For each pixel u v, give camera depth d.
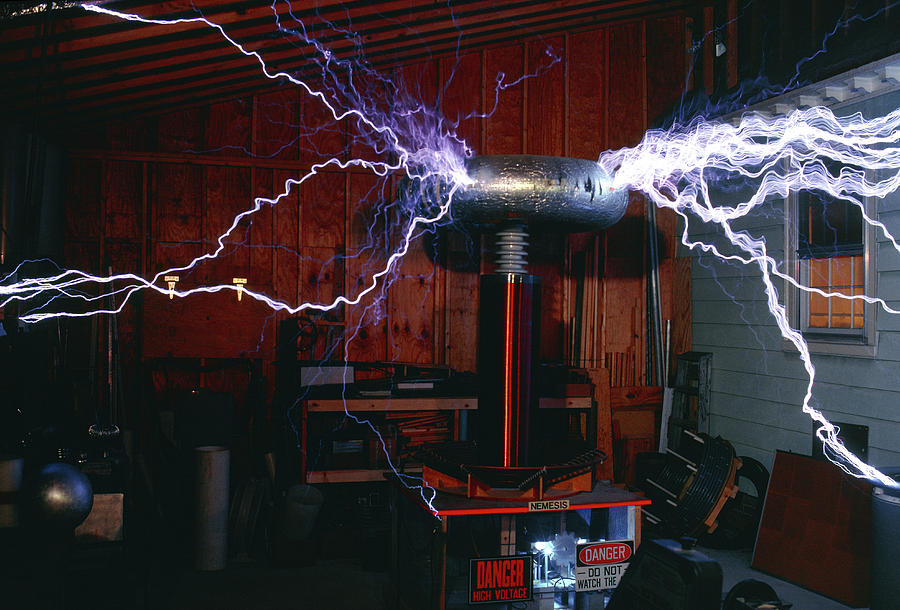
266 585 4.84
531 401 4.14
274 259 6.49
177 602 4.51
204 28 5.12
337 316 6.59
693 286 6.98
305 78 6.54
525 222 4.08
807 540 4.94
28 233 5.05
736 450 6.32
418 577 4.74
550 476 4.08
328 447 5.63
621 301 7.21
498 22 6.59
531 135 7.05
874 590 4.18
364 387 5.68
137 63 5.29
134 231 6.29
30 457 4.30
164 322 6.19
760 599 3.28
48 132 5.96
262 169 6.51
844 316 5.29
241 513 5.49
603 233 7.14
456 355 6.80
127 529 4.23
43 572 3.63
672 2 7.08
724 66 6.62
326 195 6.62
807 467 5.14
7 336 4.43
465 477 4.05
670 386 7.08
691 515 5.46
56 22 4.55
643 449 6.99
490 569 3.73
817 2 5.47
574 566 4.20
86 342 6.11
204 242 6.39
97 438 4.71
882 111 4.84
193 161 6.35
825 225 5.43
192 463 5.58
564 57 7.11
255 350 6.37
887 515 4.10
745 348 6.23
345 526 5.54
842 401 5.18
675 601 3.03
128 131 6.30
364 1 5.58
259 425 6.08
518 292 4.12
